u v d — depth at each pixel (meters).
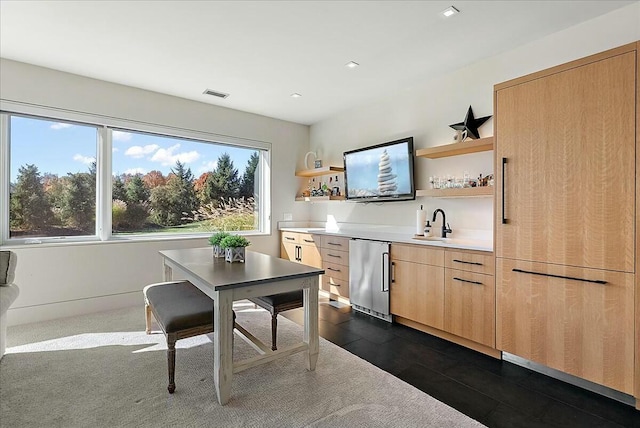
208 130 4.30
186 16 2.33
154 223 4.02
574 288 2.00
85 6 2.21
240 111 4.59
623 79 1.81
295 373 2.21
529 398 1.94
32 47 2.80
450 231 3.24
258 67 3.19
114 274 3.59
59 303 3.28
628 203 1.80
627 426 1.69
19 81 3.09
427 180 3.54
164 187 4.09
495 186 2.39
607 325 1.88
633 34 2.19
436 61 3.05
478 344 2.59
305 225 5.27
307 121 5.12
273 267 2.25
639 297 1.77
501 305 2.36
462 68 3.20
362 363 2.37
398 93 3.86
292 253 4.69
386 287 3.24
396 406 1.84
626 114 1.80
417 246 2.97
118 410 1.77
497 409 1.83
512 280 2.29
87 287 3.43
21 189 3.21
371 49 2.82
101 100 3.52
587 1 2.15
